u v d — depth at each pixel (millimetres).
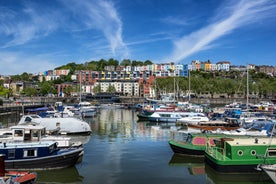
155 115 82000
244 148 30516
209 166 33188
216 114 82500
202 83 186375
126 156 38750
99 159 37125
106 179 29281
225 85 183375
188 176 30469
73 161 32625
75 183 28062
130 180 29031
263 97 186125
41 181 28547
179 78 193375
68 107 99125
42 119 57031
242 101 162500
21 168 30688
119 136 55812
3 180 21875
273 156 30297
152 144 47188
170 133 59531
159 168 33281
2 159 23953
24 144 31375
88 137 54594
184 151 38156
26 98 188875
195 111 92938
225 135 38594
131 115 105500
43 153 31312
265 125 47781
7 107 99125
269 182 28734
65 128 57062
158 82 197250
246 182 28812
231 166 29953
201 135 38688
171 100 138875
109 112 120500
